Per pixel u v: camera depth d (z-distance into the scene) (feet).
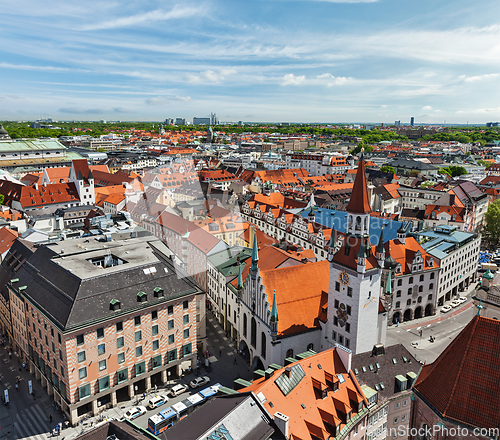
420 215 529.04
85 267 229.04
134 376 226.58
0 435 199.62
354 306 211.20
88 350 205.16
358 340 213.66
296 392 162.71
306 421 155.74
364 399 172.76
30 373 255.29
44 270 241.14
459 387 111.24
